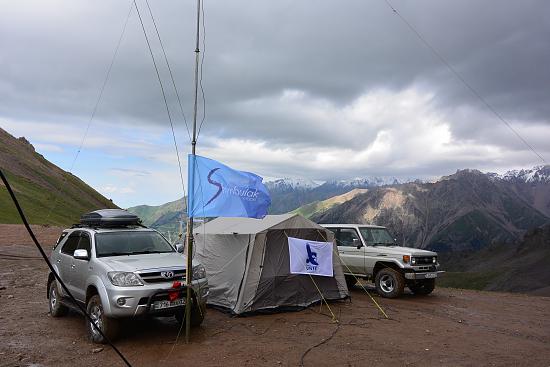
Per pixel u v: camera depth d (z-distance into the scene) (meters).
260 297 11.13
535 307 13.38
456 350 8.20
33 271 17.62
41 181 102.25
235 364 7.13
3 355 7.39
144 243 9.62
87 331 8.56
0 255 21.95
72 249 9.98
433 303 13.60
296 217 12.18
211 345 8.14
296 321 10.35
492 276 148.75
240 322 10.15
